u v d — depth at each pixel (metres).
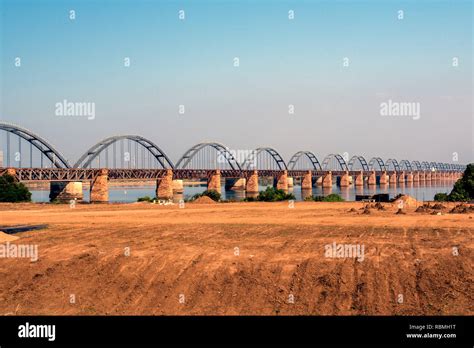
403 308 22.55
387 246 31.00
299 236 35.47
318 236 35.28
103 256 30.58
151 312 23.78
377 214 50.78
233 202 85.62
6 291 26.83
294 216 50.12
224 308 23.70
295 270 26.72
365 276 25.39
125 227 42.09
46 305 25.11
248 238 35.12
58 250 32.50
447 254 28.03
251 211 58.56
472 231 36.38
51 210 64.25
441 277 24.81
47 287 26.95
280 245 32.09
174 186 179.50
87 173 138.88
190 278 26.66
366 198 90.31
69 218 51.00
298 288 24.83
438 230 37.06
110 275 27.83
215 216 51.69
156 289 25.98
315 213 53.91
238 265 27.88
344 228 38.84
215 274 26.84
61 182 135.38
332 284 24.77
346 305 23.09
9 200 93.00
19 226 44.16
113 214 55.84
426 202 72.69
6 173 102.06
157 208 66.62
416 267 26.30
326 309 22.89
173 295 25.22
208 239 35.12
